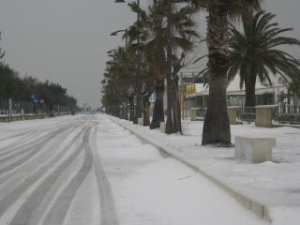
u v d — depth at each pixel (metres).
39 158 16.92
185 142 19.53
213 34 17.11
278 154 14.27
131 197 9.41
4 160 16.42
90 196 9.55
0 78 59.09
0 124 50.53
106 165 14.69
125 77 50.12
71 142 24.67
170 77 25.55
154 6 28.61
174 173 12.10
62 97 142.88
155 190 10.09
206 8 17.69
